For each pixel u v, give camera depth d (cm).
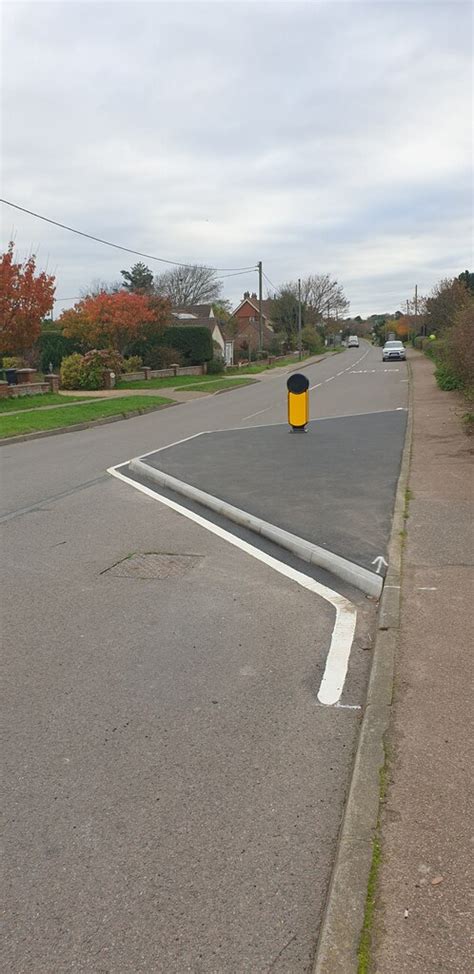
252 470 1146
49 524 837
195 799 315
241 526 814
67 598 580
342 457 1241
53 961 233
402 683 402
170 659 460
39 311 2541
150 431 1830
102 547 731
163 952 235
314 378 3934
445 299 4600
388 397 2517
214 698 407
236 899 256
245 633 500
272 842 285
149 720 384
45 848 287
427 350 5541
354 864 262
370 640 484
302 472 1109
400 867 259
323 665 446
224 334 7256
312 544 695
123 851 284
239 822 298
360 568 616
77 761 348
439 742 341
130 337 3728
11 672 446
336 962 222
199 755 349
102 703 404
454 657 431
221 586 604
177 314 6638
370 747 339
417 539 686
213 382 3641
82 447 1554
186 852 282
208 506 912
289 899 255
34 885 267
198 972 227
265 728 373
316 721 379
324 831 291
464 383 1773
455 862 260
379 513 819
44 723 384
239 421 1989
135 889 263
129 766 342
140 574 639
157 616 536
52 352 3862
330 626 510
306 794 316
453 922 233
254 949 235
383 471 1088
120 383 3447
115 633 504
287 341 8256
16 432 1756
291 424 1627
